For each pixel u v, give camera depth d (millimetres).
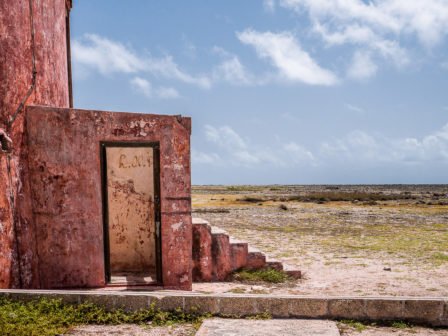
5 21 5945
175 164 7133
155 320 4957
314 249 14219
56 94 8062
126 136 6930
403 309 5004
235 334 4414
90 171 6777
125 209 9602
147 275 8859
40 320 4492
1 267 5555
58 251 6672
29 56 6688
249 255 9539
